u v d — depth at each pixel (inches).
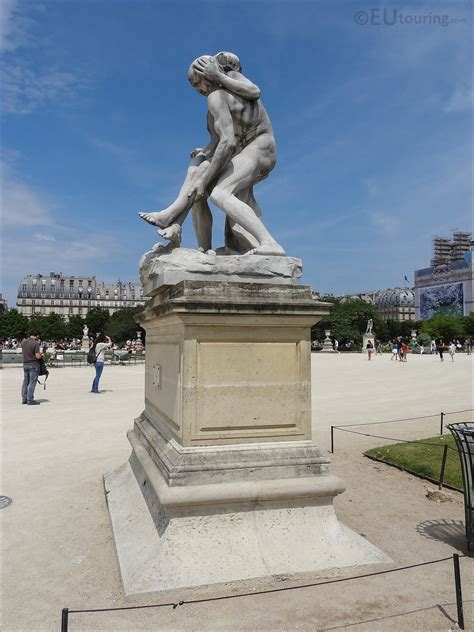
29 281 5113.2
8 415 445.4
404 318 5187.0
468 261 4025.6
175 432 169.5
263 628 122.9
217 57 207.6
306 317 170.4
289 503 159.2
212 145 214.1
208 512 151.1
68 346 2630.4
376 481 260.8
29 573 154.3
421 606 134.0
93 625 125.2
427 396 614.5
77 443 332.8
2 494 229.8
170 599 134.1
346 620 126.6
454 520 203.2
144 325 233.5
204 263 179.3
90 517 201.6
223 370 163.6
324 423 426.3
